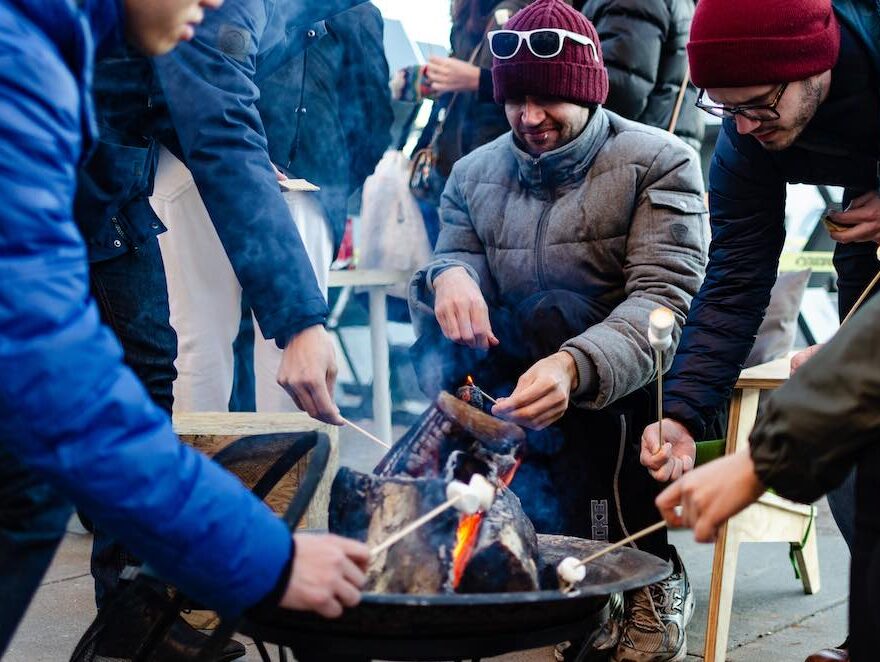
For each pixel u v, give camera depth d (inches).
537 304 98.8
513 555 58.8
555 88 95.0
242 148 81.1
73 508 50.1
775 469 50.5
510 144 104.3
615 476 97.0
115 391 44.0
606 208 98.2
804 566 116.6
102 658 63.4
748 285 90.5
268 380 123.1
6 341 41.4
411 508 60.3
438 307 99.0
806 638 105.0
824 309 189.2
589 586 60.8
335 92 130.8
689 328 92.0
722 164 90.1
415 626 53.1
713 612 94.3
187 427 106.1
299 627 54.8
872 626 54.9
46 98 42.4
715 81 76.7
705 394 89.3
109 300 85.3
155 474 44.8
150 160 86.9
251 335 136.9
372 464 166.1
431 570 58.3
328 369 78.8
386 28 180.4
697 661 100.1
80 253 44.2
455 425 67.7
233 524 46.8
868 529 55.6
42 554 48.8
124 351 86.4
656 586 97.7
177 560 46.3
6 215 41.2
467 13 137.6
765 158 87.1
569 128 97.5
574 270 100.0
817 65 75.2
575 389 89.0
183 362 108.3
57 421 42.6
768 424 50.9
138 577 61.2
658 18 120.0
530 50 94.5
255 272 79.0
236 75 82.3
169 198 103.1
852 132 79.6
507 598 51.7
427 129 144.8
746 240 90.4
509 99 98.3
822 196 201.0
